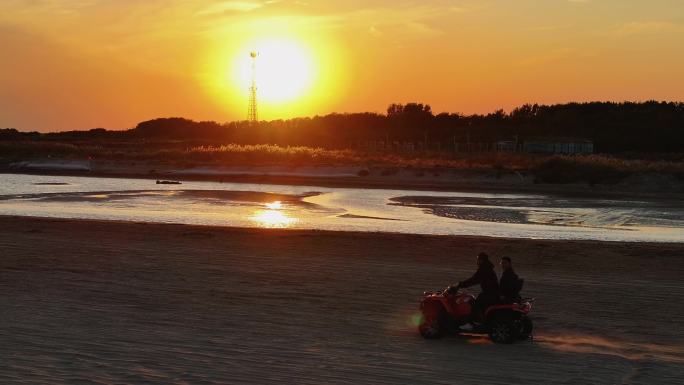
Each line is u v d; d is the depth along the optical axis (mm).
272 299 16156
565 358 11453
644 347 12375
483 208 46156
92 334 12523
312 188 64125
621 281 19219
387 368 10656
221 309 15016
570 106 181125
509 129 166500
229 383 9703
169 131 198625
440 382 9969
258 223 35281
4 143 115750
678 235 32938
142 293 16609
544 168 72312
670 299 16797
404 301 16203
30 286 17234
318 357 11227
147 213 39406
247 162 88812
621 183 66188
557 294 17328
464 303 12617
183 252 23172
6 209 40906
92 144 141125
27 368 10242
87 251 23078
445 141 159000
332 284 18094
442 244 25453
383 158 91938
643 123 149875
